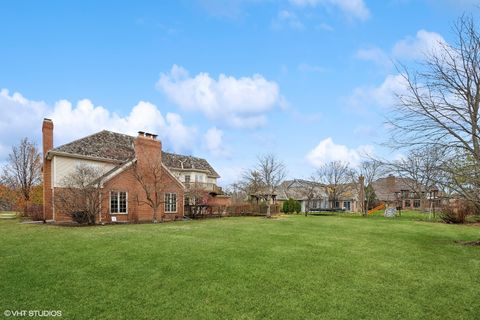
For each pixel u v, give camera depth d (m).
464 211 24.67
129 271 7.96
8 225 20.11
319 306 6.01
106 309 5.80
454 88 12.83
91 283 7.11
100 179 22.12
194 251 10.23
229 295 6.50
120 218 23.67
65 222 22.64
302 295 6.55
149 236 13.57
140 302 6.12
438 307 6.05
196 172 42.31
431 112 13.16
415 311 5.85
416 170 14.28
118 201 23.66
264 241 12.74
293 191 62.12
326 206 61.06
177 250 10.34
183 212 28.81
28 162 36.38
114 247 10.75
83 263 8.64
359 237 14.87
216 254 9.86
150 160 25.53
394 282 7.50
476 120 12.33
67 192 21.39
